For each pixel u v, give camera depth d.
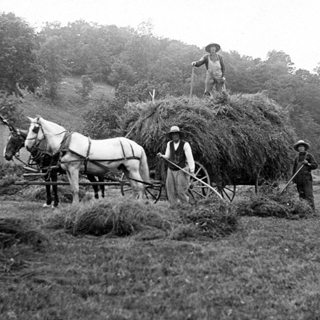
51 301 3.24
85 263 4.36
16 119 26.38
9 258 4.23
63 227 6.16
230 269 4.20
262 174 10.84
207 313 3.07
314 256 4.79
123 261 4.43
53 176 9.38
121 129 10.77
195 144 9.09
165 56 79.50
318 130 57.69
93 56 90.56
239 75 66.81
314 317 3.01
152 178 10.35
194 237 5.80
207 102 10.14
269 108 10.77
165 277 3.90
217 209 6.74
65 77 82.75
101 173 9.23
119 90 30.98
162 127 9.22
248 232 6.31
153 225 6.15
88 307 3.14
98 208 6.12
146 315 3.03
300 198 9.68
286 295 3.47
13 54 34.56
